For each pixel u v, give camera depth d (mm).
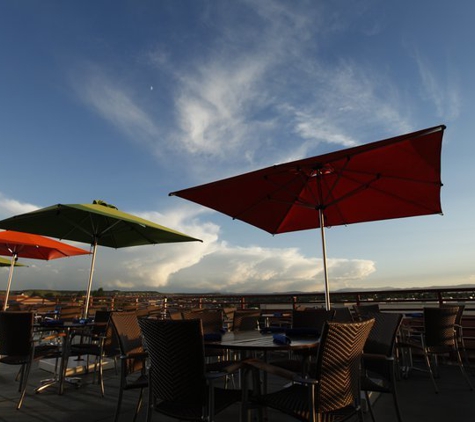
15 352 3016
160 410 1688
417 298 5180
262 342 1986
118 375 4184
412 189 3678
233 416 2734
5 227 4852
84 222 5031
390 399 3088
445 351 3525
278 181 3861
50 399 3166
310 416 1463
